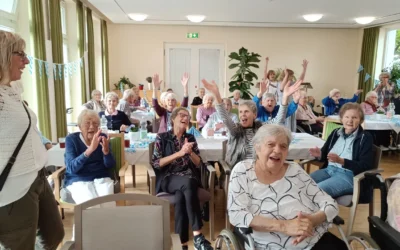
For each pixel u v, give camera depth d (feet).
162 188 7.79
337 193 7.42
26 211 4.48
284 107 9.09
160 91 27.45
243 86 24.40
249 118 8.14
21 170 4.33
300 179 5.47
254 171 5.49
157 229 4.55
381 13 20.79
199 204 7.54
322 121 18.13
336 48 28.17
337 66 28.45
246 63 24.35
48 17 14.24
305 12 20.59
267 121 10.06
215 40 27.43
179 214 7.42
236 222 5.12
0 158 4.15
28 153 4.45
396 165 15.35
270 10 20.03
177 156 7.68
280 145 5.24
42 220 5.12
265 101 10.84
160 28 26.99
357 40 28.19
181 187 7.53
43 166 4.88
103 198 4.59
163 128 12.25
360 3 17.94
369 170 7.52
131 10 20.44
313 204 5.45
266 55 27.89
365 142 7.63
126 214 4.50
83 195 7.13
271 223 4.91
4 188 4.19
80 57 19.25
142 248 4.48
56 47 14.71
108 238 4.41
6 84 4.29
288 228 4.84
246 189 5.36
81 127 7.68
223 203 10.01
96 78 25.57
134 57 27.25
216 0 17.48
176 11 20.53
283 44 27.81
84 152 7.33
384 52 27.71
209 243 7.34
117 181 8.13
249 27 27.35
